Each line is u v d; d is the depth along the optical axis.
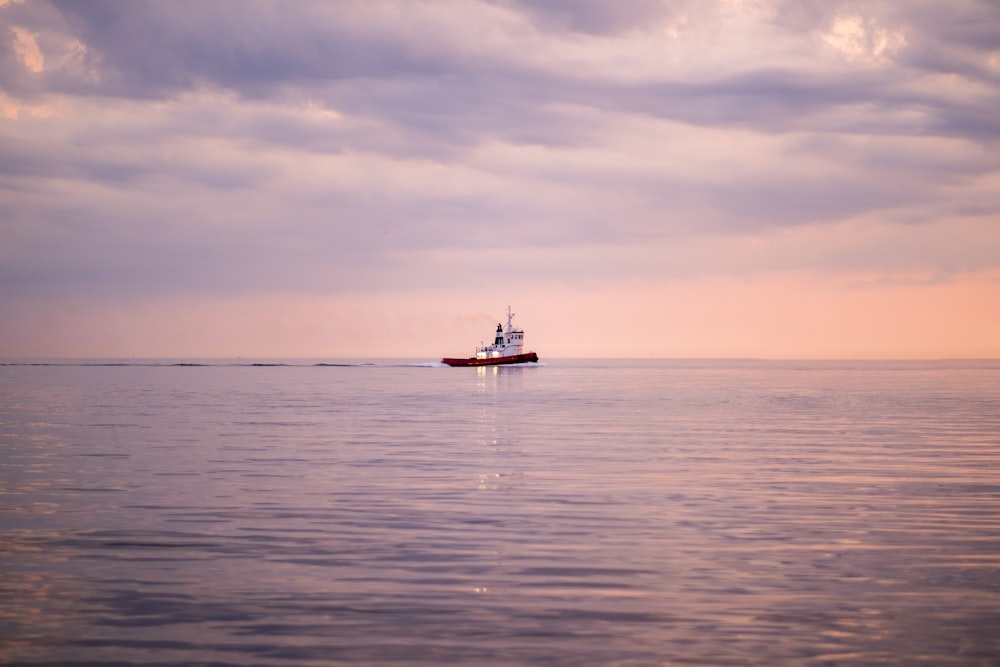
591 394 118.12
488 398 105.81
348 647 15.26
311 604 17.59
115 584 18.98
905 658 14.88
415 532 24.25
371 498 29.84
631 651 15.12
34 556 21.45
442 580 19.34
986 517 26.58
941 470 37.66
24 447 46.22
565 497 30.12
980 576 19.78
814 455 43.47
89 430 57.16
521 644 15.41
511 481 33.91
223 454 43.19
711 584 19.08
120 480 33.88
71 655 14.91
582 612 17.12
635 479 34.56
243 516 26.55
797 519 26.22
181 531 24.36
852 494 30.86
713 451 45.31
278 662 14.61
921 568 20.45
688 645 15.41
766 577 19.66
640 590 18.59
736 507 28.25
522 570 20.20
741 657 14.89
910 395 117.62
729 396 113.62
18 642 15.49
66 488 31.86
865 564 20.81
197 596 18.11
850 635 15.91
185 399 100.56
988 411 82.06
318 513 27.05
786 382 177.62
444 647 15.27
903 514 27.08
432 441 50.53
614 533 24.17
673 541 23.19
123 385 147.38
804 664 14.62
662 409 84.38
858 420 69.44
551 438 52.81
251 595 18.17
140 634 15.90
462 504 28.69
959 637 15.83
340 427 60.59
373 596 18.14
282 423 64.06
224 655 14.90
